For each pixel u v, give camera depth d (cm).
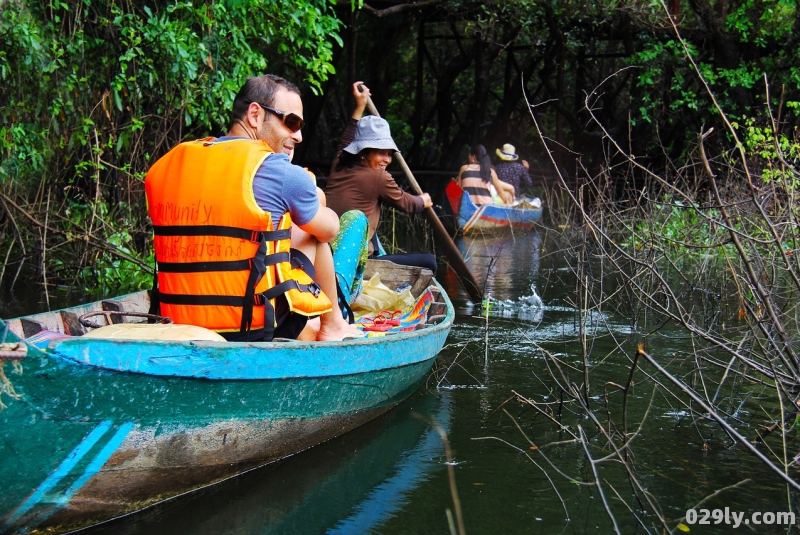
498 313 600
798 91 1227
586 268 634
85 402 238
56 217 723
